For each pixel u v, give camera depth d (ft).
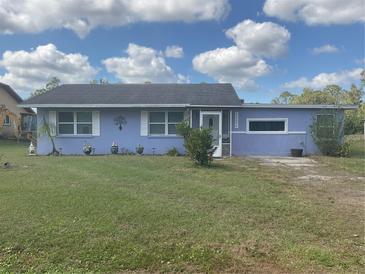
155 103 61.11
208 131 45.96
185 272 15.10
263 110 63.67
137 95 66.23
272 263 15.88
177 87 72.69
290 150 63.57
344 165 48.34
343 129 62.95
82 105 61.41
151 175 36.94
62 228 19.48
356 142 92.43
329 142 61.46
